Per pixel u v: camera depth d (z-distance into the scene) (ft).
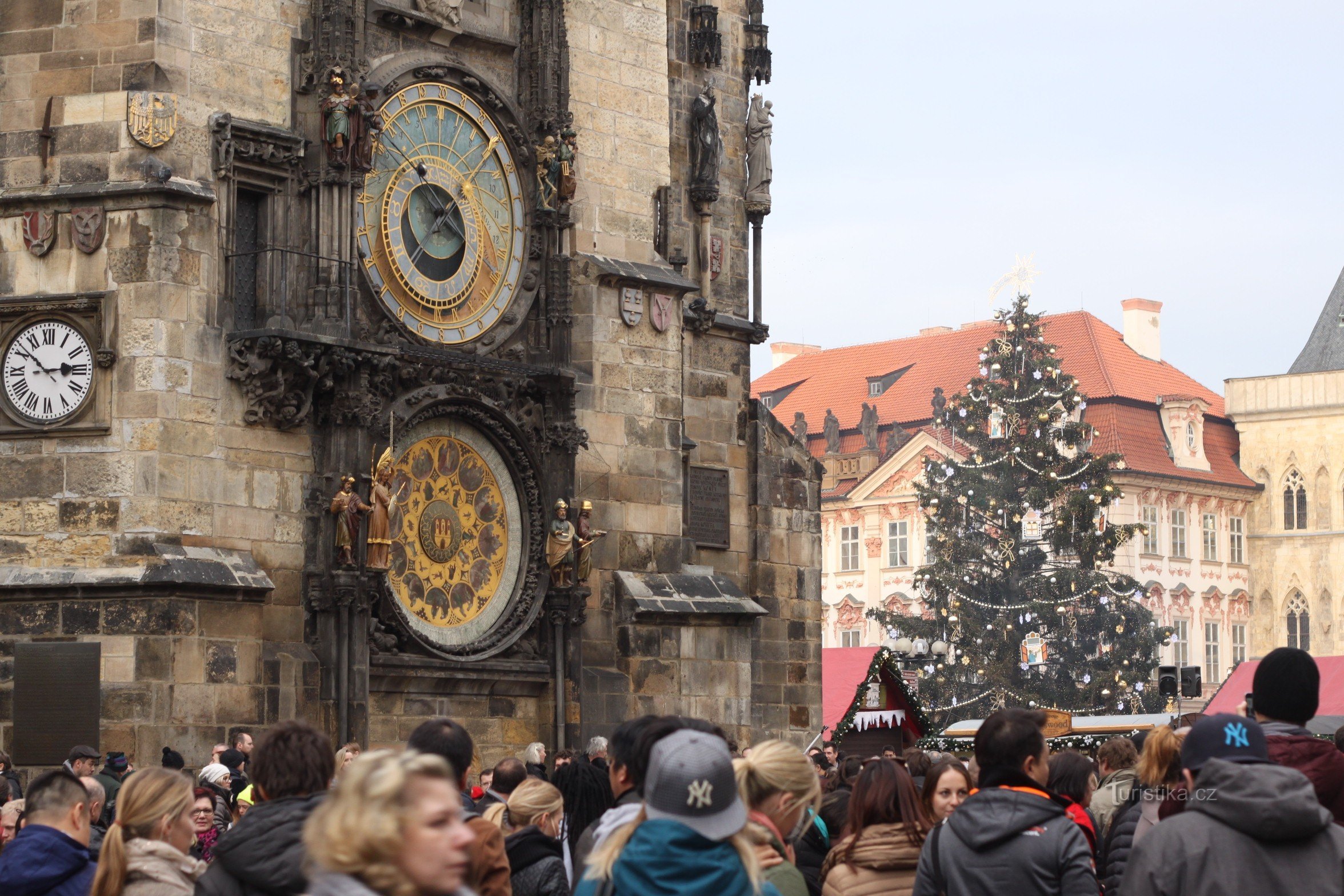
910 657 213.25
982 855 40.45
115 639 101.86
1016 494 300.20
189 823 39.96
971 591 296.10
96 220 105.91
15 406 105.91
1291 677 42.32
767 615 153.79
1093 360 430.61
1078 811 51.93
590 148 132.46
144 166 106.11
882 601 420.36
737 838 31.35
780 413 464.24
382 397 113.91
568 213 126.93
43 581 102.63
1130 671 296.92
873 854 44.16
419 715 116.26
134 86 106.73
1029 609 290.15
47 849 41.86
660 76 137.69
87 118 107.04
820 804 42.52
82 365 105.40
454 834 25.26
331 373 111.04
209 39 109.81
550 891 46.16
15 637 103.14
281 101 112.98
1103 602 302.45
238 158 110.42
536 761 95.76
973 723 166.50
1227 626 442.09
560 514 122.52
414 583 116.67
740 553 150.41
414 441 116.78
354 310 113.70
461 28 122.62
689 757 31.30
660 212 141.79
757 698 152.25
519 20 127.34
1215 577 440.45
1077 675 297.94
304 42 114.52
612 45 134.62
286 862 35.37
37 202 106.73
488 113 124.16
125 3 107.55
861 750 163.73
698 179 147.33
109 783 77.66
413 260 118.93
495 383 121.08
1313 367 476.13
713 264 150.82
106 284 105.60
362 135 113.09
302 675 108.88
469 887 26.99
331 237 112.06
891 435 429.79
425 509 117.50
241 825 36.11
